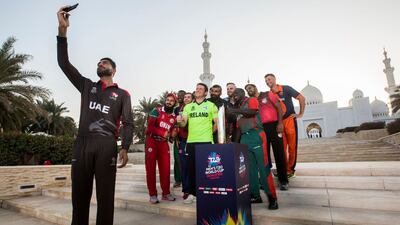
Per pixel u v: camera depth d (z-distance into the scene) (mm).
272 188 3375
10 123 13438
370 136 20156
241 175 2693
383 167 4371
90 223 3430
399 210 3057
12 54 13125
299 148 13352
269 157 4129
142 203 4125
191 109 3992
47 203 5023
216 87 4637
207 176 2678
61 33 2326
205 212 2631
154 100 27672
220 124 3148
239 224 2469
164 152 4273
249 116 3582
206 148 2734
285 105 4625
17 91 12875
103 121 2346
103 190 2225
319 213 3076
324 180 4031
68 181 7172
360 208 3275
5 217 4531
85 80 2523
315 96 42344
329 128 35750
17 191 6125
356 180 3832
